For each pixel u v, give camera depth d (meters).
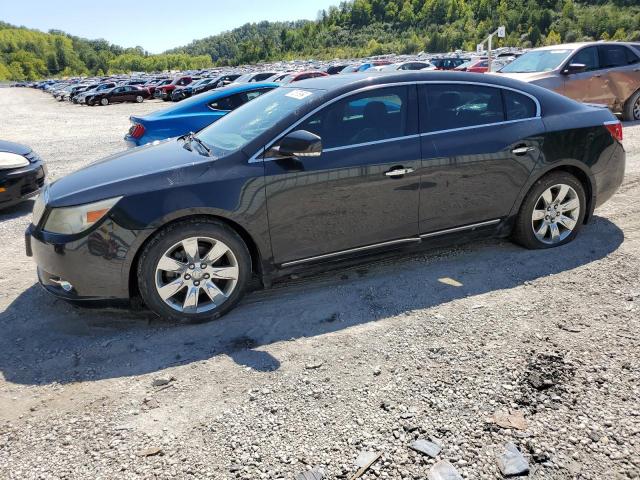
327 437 2.54
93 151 12.02
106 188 3.48
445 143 4.14
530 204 4.55
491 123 4.35
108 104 37.38
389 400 2.79
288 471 2.34
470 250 4.82
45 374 3.17
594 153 4.70
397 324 3.58
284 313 3.81
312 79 4.61
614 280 4.05
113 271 3.47
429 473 2.29
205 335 3.56
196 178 3.55
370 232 4.03
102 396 2.94
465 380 2.92
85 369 3.21
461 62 28.08
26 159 6.93
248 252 3.77
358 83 3.99
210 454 2.46
